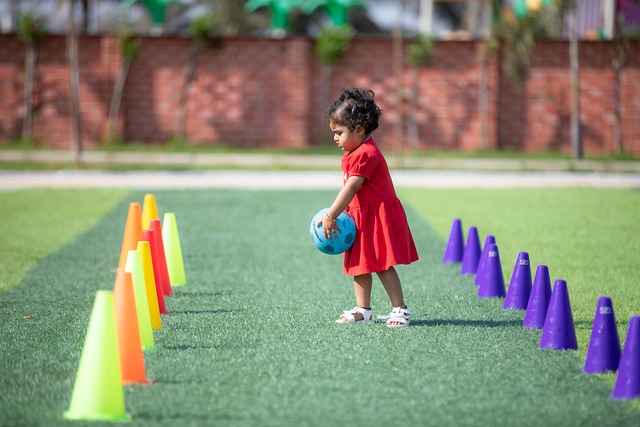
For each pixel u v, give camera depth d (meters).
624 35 57.78
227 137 59.28
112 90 58.16
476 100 59.00
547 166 50.84
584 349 13.49
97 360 10.29
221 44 58.59
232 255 22.62
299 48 58.66
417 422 10.24
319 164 50.81
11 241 24.50
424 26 69.00
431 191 38.47
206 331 14.48
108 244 24.17
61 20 71.00
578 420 10.36
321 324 15.00
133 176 44.75
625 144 58.31
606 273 20.16
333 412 10.53
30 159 51.47
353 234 14.55
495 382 11.77
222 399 10.95
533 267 20.86
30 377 11.95
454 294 17.88
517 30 56.00
